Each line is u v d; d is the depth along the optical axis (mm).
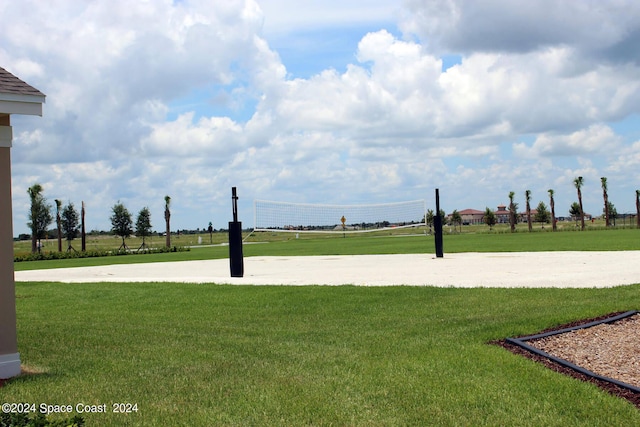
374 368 7121
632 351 7422
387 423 5520
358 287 13805
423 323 9664
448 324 9445
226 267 23531
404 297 12297
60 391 6512
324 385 6551
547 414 5664
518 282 14188
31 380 6949
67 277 20266
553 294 11922
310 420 5613
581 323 8875
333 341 8641
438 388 6383
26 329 10273
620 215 89062
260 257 30625
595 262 19688
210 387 6559
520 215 131500
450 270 18328
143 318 11219
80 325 10586
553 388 6266
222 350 8250
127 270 23422
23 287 16922
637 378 6539
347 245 41281
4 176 7199
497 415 5660
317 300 12312
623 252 24375
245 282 15859
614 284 13156
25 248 66812
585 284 13367
